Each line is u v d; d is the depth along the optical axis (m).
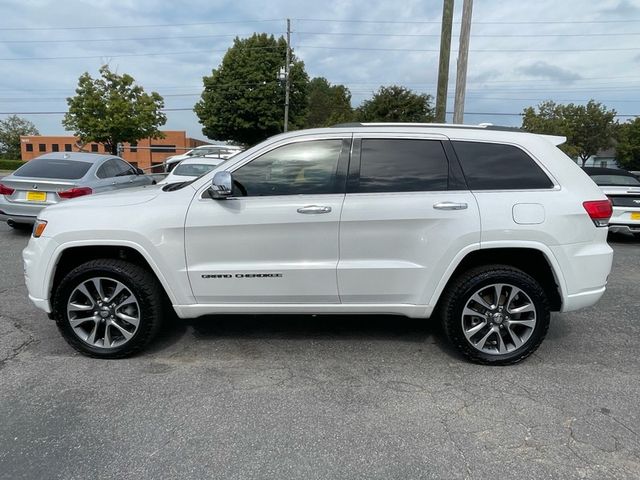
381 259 3.71
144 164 70.00
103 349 3.85
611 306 5.38
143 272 3.81
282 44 42.53
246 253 3.71
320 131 3.81
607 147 59.69
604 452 2.74
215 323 4.69
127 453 2.71
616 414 3.13
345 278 3.71
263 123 42.09
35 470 2.56
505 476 2.54
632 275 6.85
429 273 3.69
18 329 4.46
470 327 3.80
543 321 3.73
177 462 2.63
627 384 3.54
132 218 3.69
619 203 9.05
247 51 41.81
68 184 7.99
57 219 3.76
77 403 3.22
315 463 2.63
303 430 2.94
